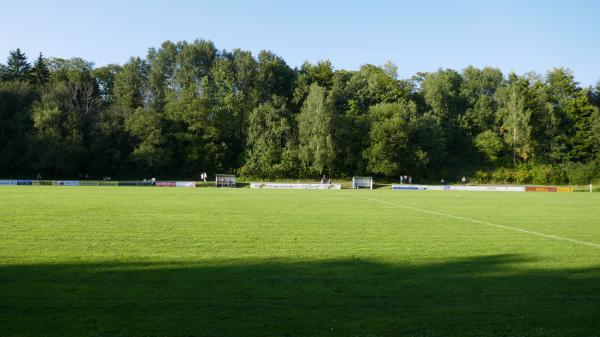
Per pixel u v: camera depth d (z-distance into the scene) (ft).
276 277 34.14
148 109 277.44
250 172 266.57
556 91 326.85
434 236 55.31
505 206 103.14
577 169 269.44
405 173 279.28
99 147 256.32
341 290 30.91
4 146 247.50
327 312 26.43
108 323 24.16
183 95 276.82
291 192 160.45
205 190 163.94
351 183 244.42
